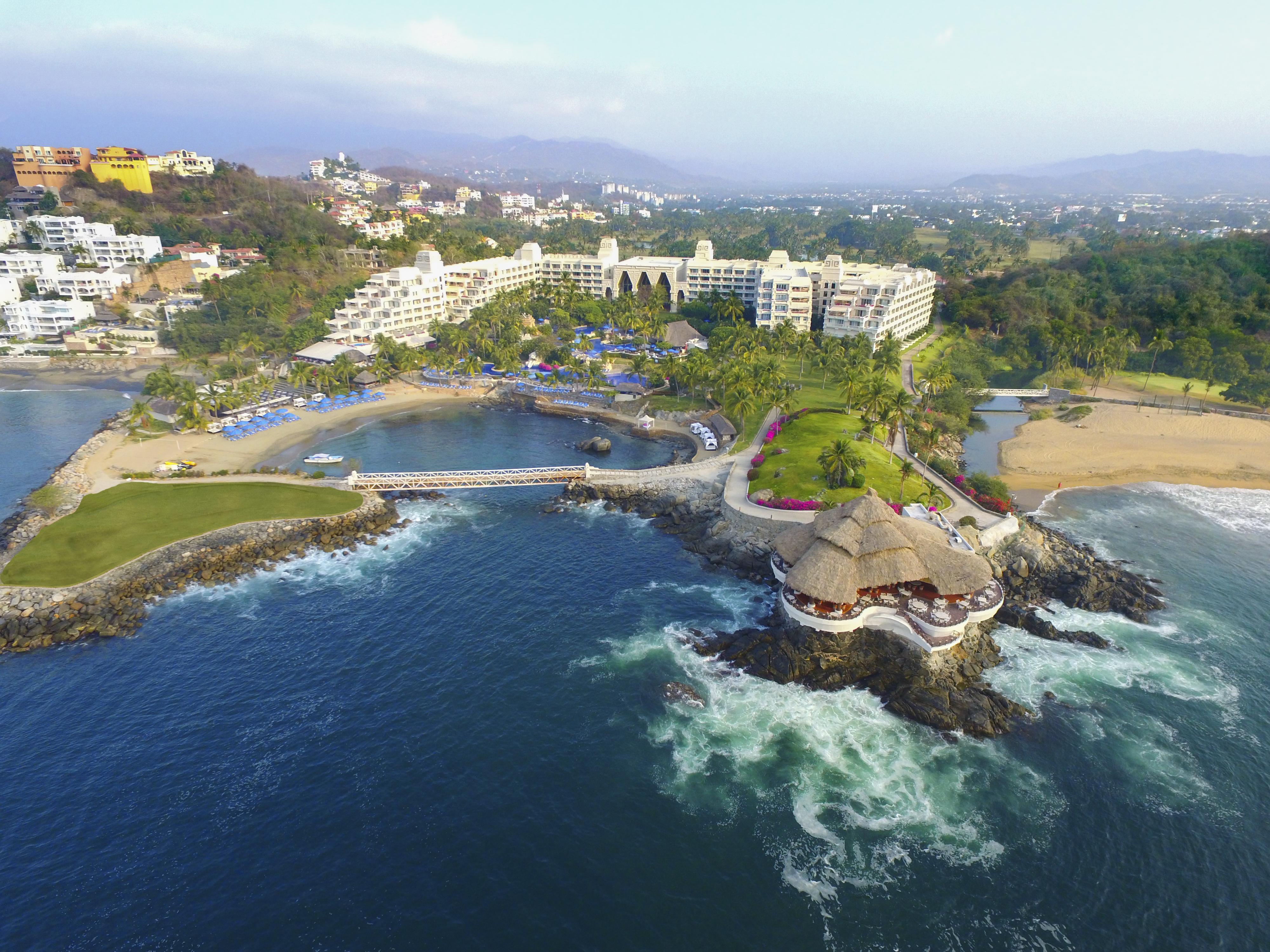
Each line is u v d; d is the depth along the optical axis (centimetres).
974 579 7344
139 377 18512
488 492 11962
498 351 19212
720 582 9200
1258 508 11469
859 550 7512
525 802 5762
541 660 7550
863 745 6494
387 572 9369
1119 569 9381
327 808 5653
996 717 6738
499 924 4759
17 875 5016
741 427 14425
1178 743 6494
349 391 17362
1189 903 5000
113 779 5884
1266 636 8088
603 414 16488
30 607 8269
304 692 7000
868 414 12750
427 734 6456
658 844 5425
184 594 8800
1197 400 16538
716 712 6875
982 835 5562
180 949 4550
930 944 4706
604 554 9881
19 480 11981
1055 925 4841
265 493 11094
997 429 15550
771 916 4884
